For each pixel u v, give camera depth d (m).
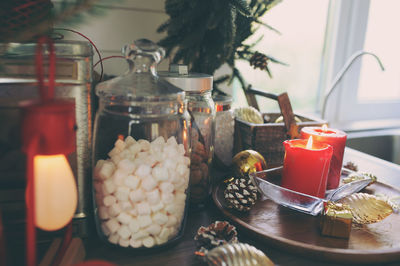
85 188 0.44
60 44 0.40
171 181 0.42
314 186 0.52
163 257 0.43
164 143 0.44
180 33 0.69
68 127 0.31
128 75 0.43
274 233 0.47
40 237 0.43
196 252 0.41
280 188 0.50
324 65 1.28
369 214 0.48
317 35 1.23
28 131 0.30
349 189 0.54
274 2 0.72
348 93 1.30
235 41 0.68
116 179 0.40
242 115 0.74
